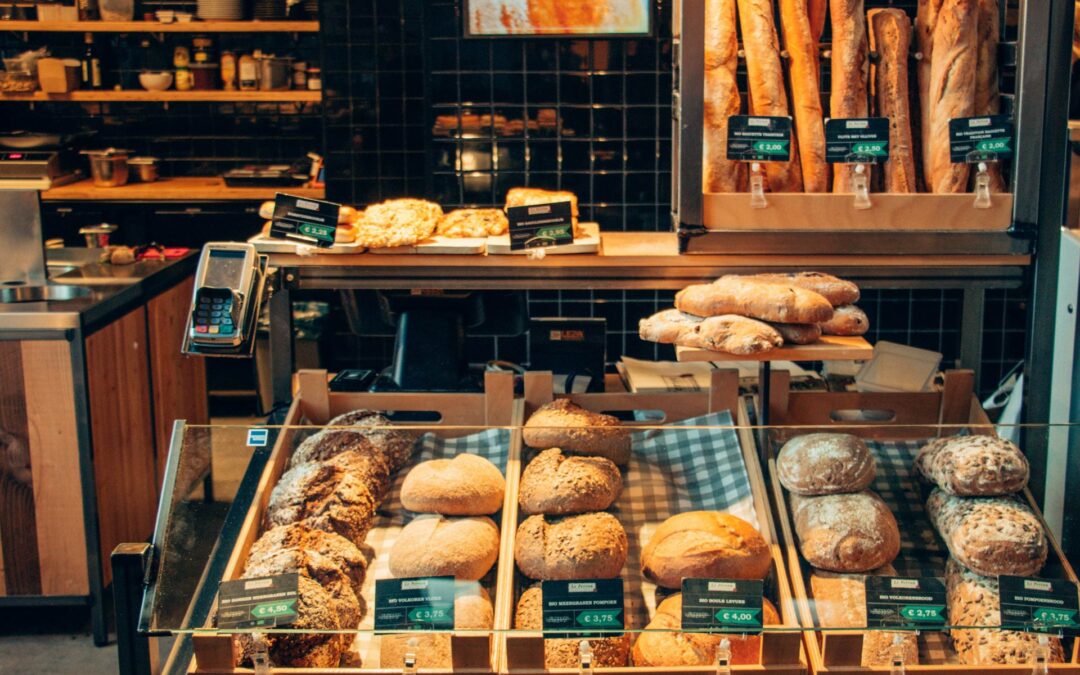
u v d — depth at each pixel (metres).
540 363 3.03
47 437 3.33
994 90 2.61
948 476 2.06
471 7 3.96
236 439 2.16
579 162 4.10
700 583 1.89
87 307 3.34
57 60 5.76
